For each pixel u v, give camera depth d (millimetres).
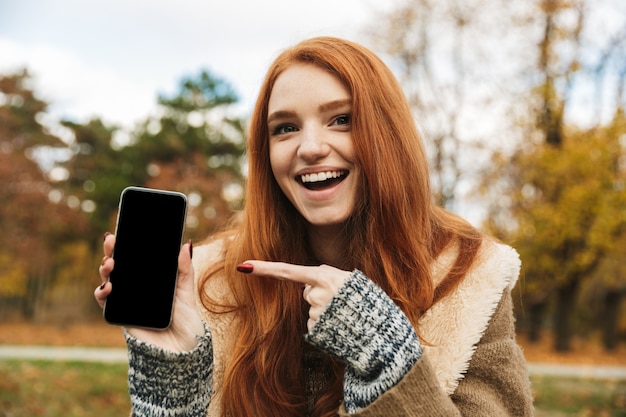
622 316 25812
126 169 29219
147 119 29141
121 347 15625
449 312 1295
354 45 1386
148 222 1227
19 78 25406
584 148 14438
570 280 17078
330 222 1345
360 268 1395
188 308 1225
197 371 1165
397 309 1110
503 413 1217
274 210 1489
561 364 14625
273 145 1379
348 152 1315
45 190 23891
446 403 1059
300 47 1367
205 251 1600
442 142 16375
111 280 1193
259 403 1336
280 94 1336
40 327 24156
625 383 9133
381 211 1339
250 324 1399
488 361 1256
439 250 1394
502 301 1333
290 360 1364
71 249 28438
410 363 1068
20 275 25281
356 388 1098
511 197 15727
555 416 7348
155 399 1149
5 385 7621
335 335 1094
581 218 14516
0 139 22797
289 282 1386
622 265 17797
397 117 1374
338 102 1306
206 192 24875
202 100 28469
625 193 13836
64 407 7078
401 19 16750
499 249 1361
